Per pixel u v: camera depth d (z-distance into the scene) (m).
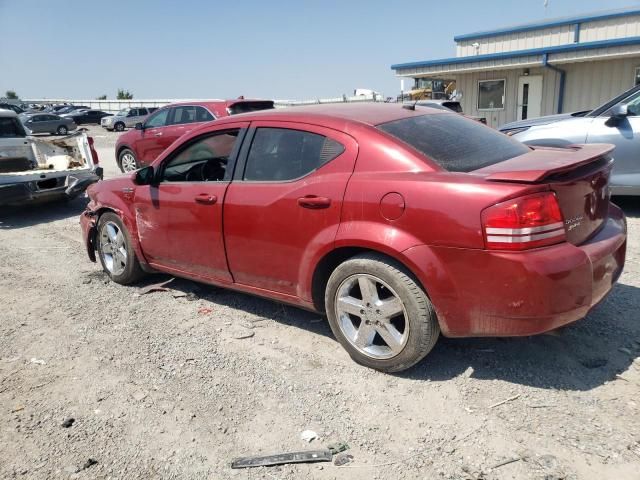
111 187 5.25
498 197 2.87
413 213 3.11
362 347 3.52
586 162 3.14
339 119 3.63
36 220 9.16
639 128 6.54
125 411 3.22
